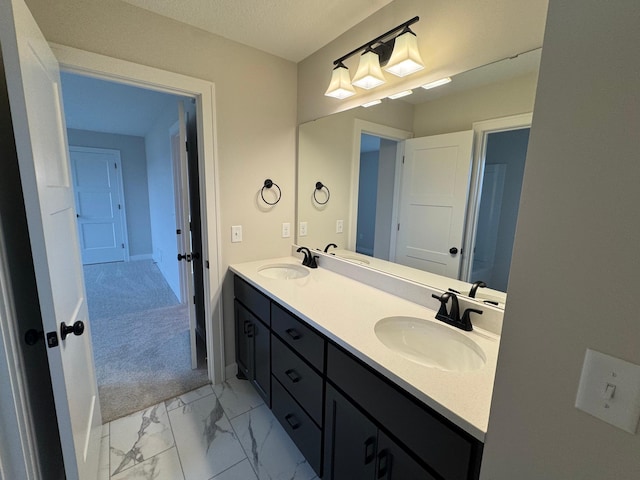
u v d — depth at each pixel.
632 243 0.43
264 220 2.15
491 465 0.66
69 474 1.02
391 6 1.45
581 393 0.51
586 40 0.45
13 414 0.85
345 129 1.83
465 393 0.81
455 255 1.36
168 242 4.02
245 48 1.88
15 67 0.80
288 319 1.47
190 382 2.10
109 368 2.24
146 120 4.10
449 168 1.36
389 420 0.95
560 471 0.55
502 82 1.13
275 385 1.64
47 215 0.95
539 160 0.52
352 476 1.13
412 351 1.24
